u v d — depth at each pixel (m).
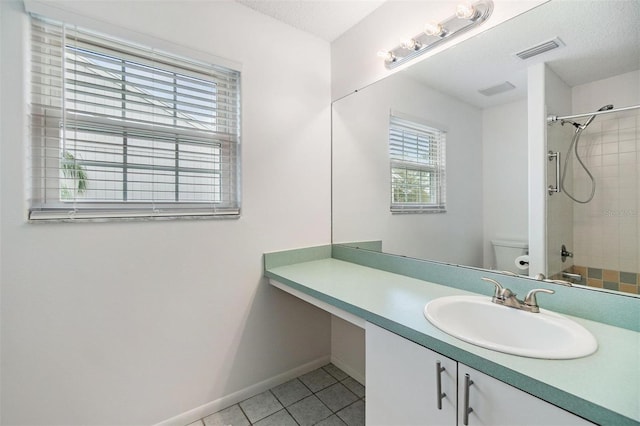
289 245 1.94
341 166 2.08
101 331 1.34
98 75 1.34
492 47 1.30
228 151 1.72
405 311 1.11
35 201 1.22
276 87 1.86
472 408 0.81
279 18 1.86
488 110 1.33
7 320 1.15
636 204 0.96
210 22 1.60
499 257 1.30
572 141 1.09
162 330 1.49
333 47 2.12
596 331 0.94
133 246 1.40
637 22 0.96
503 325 1.09
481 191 1.36
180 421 1.55
